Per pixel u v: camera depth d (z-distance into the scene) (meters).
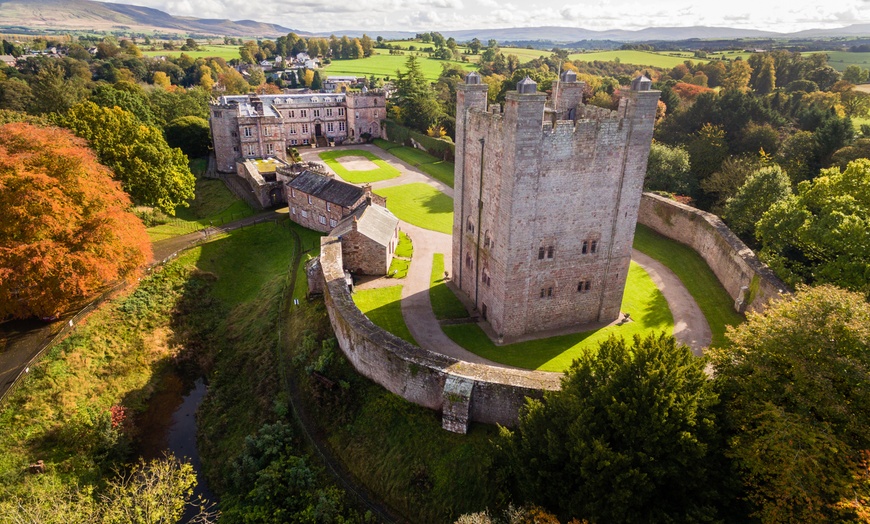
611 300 42.06
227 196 80.06
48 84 97.81
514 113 32.09
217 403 39.06
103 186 45.34
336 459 32.59
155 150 64.75
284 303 48.03
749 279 42.97
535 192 34.69
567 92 40.62
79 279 39.62
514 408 29.75
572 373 26.03
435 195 78.31
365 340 34.12
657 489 21.73
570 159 34.72
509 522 23.89
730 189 65.88
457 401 29.48
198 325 47.78
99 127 63.00
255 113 94.50
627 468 21.25
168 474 28.36
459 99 41.41
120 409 36.84
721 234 50.09
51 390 35.91
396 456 31.08
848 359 21.08
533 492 23.47
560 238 37.62
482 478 28.53
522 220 35.38
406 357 32.19
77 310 43.59
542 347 39.09
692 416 21.64
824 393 20.77
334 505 29.45
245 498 30.92
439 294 47.06
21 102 102.81
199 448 35.88
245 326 47.28
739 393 23.48
